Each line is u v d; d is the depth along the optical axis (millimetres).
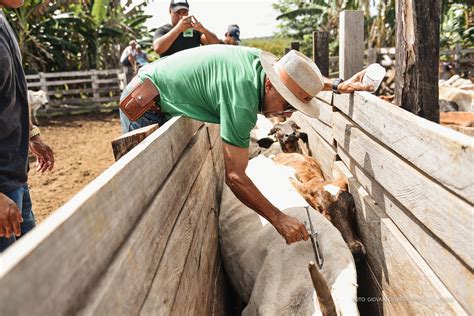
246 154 2488
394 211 2484
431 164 1918
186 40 4609
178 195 2178
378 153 2666
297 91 2406
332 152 4105
